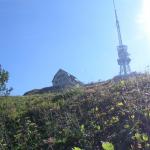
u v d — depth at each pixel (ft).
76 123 58.13
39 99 87.86
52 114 69.05
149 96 61.11
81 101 70.64
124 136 47.47
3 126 66.64
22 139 59.98
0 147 57.11
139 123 49.21
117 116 54.54
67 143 52.54
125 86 71.87
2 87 108.88
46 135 58.70
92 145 49.55
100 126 54.13
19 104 87.45
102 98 68.08
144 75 80.84
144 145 43.91
